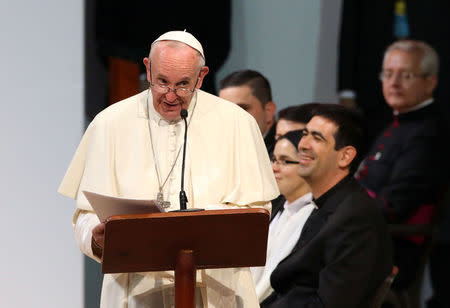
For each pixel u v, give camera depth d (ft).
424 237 55.11
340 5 67.10
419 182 57.26
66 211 55.57
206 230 26.53
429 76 59.72
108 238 25.91
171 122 32.58
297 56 68.08
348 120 42.39
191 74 30.22
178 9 60.70
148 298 30.81
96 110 57.36
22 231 55.67
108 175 31.81
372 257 39.22
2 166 55.93
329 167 42.29
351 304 38.58
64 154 55.83
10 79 56.29
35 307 55.31
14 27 56.34
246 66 67.72
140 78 59.16
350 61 63.93
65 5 56.39
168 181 31.86
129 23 58.29
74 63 56.34
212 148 32.45
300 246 41.29
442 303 60.85
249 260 27.73
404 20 63.62
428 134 58.49
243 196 31.99
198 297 31.50
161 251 26.89
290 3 67.92
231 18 65.72
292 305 39.73
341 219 39.81
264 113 50.83
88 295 56.18
